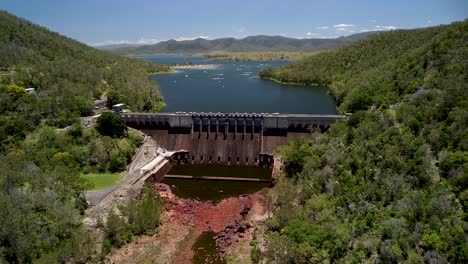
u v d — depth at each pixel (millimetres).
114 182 93125
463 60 101938
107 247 68000
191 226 80062
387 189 67312
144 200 84625
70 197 75438
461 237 51906
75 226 69375
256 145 119000
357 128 95188
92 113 138250
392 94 111438
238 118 122062
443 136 72000
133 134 118062
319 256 57094
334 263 57125
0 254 57000
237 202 89125
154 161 109750
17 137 106938
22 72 152500
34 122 118188
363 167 78062
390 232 56781
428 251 51812
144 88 191500
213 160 118375
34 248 60594
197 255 69875
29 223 62531
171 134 124312
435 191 61906
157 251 70312
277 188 84500
